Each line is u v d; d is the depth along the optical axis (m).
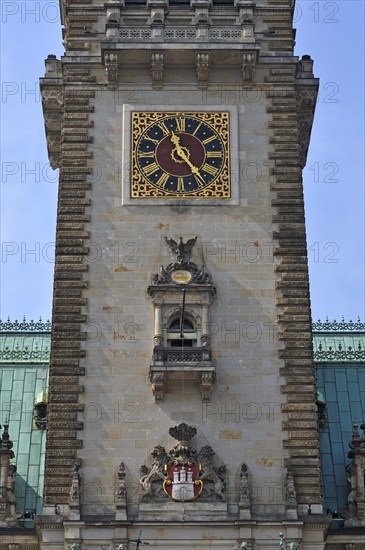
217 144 83.69
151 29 86.00
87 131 83.88
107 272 80.38
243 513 74.06
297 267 80.69
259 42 86.31
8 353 91.56
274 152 83.56
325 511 77.88
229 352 78.62
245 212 81.94
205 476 75.12
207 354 77.62
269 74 85.56
